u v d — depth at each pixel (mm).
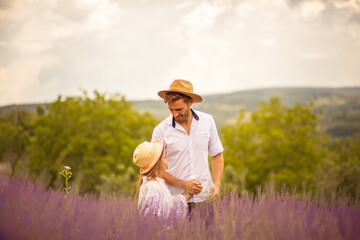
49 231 2307
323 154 35344
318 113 42344
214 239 2568
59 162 31156
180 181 3395
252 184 37531
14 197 2582
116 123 33906
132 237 2520
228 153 40281
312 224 2721
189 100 3436
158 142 3334
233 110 180750
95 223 2471
